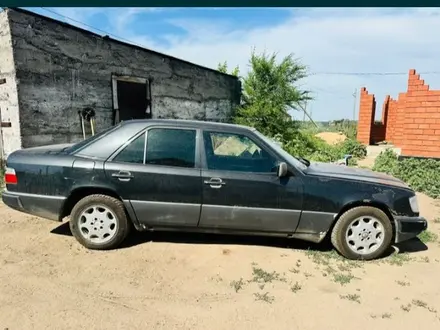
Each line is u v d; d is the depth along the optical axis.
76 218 4.02
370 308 3.10
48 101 7.69
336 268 3.86
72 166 3.97
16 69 7.01
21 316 2.77
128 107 10.02
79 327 2.66
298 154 12.56
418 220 4.10
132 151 4.04
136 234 4.59
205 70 13.67
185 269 3.68
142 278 3.46
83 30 8.29
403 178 8.76
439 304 3.20
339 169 4.61
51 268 3.58
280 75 15.15
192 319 2.84
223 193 3.96
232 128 4.20
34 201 4.02
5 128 7.62
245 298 3.18
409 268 3.93
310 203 4.00
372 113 17.53
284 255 4.12
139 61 10.09
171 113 11.78
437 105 9.72
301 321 2.87
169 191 3.97
